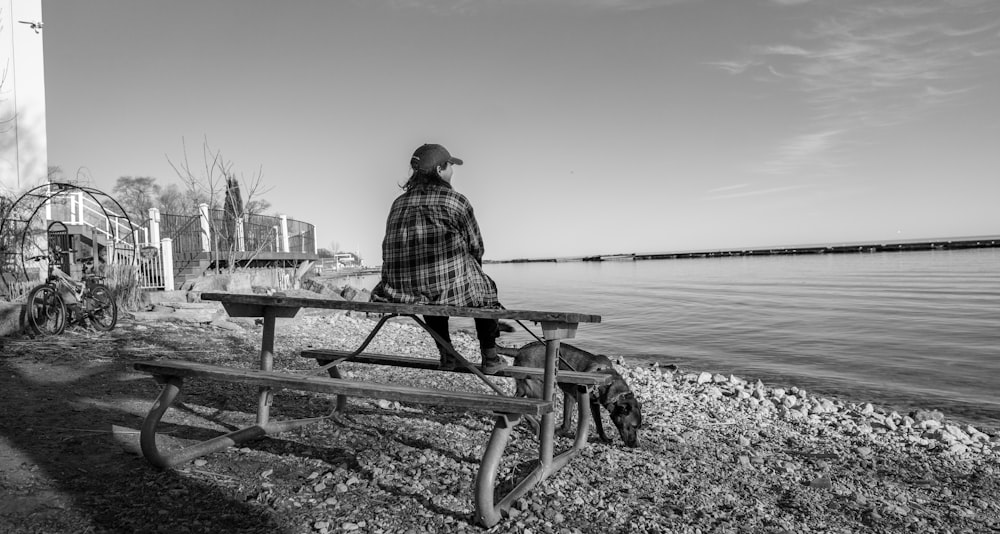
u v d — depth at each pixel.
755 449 6.27
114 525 3.07
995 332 19.88
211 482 3.70
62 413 4.95
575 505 3.89
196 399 5.71
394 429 5.20
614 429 6.20
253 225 21.58
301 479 3.87
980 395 11.33
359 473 4.04
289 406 5.74
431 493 3.81
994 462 6.60
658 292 45.97
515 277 87.81
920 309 28.70
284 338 12.12
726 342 18.70
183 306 13.29
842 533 3.99
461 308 3.28
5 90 12.71
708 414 8.20
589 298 40.78
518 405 3.18
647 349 17.44
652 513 3.93
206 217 18.45
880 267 81.00
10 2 12.73
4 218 11.13
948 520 4.51
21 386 5.84
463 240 3.63
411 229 3.58
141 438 3.73
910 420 8.84
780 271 79.62
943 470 6.12
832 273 70.75
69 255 11.64
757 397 10.27
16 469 3.66
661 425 6.91
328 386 3.53
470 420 5.86
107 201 27.84
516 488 3.81
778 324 23.42
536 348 5.55
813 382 12.58
